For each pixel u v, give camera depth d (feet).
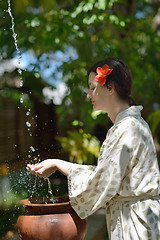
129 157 4.98
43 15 14.66
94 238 11.91
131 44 15.70
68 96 14.99
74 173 5.25
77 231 5.26
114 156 4.99
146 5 18.90
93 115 13.34
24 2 16.25
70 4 16.74
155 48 16.03
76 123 15.80
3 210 13.09
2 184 13.84
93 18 13.50
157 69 15.97
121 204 5.07
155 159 5.24
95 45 15.49
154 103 18.70
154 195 5.03
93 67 5.61
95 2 13.55
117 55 14.90
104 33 15.97
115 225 5.11
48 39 13.73
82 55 15.48
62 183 13.61
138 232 4.84
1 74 15.07
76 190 5.14
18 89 15.93
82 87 14.82
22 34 14.51
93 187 5.03
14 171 14.28
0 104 21.56
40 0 16.80
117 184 4.91
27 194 12.53
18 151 23.94
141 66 15.96
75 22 14.39
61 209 5.26
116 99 5.41
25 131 25.63
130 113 5.32
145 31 15.85
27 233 5.17
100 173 5.00
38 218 5.17
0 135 23.44
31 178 10.52
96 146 16.47
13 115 25.27
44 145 25.66
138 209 4.93
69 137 16.97
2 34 14.12
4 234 11.82
